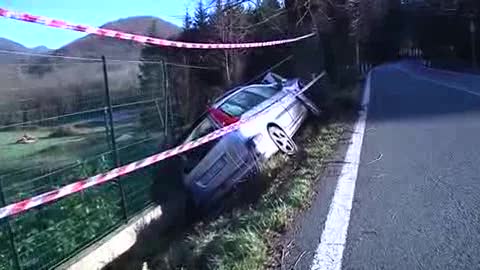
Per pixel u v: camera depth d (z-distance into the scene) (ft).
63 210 19.38
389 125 34.94
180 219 24.67
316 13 60.13
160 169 25.58
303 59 57.93
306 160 24.76
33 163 22.03
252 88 32.94
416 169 21.65
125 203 22.09
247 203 21.12
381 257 13.02
